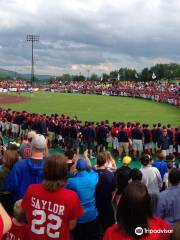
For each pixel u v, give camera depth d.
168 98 72.12
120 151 26.58
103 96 94.12
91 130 27.22
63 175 5.61
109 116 51.81
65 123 29.19
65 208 5.50
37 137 7.30
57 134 30.08
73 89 112.62
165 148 25.84
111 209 8.86
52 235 5.56
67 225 5.61
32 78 136.75
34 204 5.63
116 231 4.39
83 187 7.86
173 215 7.26
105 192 8.78
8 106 66.19
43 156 7.32
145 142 26.72
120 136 26.50
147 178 10.43
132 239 4.28
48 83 145.25
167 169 13.27
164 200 7.28
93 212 7.98
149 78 175.38
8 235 6.06
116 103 72.31
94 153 27.86
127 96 92.50
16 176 7.13
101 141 27.17
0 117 35.16
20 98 85.00
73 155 10.14
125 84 111.31
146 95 83.38
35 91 116.44
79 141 28.08
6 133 34.56
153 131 26.77
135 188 4.36
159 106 66.19
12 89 114.25
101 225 8.94
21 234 6.02
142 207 4.26
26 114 33.09
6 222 3.95
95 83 128.62
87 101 77.25
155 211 7.44
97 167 9.34
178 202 7.26
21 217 6.04
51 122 30.30
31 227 5.68
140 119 48.38
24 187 7.09
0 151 15.42
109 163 11.74
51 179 5.57
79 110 59.91
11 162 8.22
